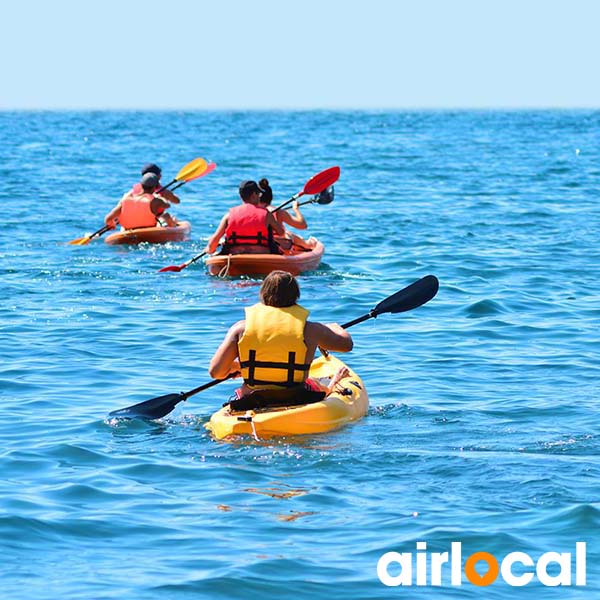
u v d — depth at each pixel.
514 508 20.52
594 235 63.81
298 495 21.45
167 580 17.41
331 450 24.33
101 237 64.38
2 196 89.44
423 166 124.56
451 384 30.73
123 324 39.59
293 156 145.25
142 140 196.25
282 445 24.77
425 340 36.66
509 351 34.94
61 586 17.20
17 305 42.97
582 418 26.97
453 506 20.67
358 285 47.28
